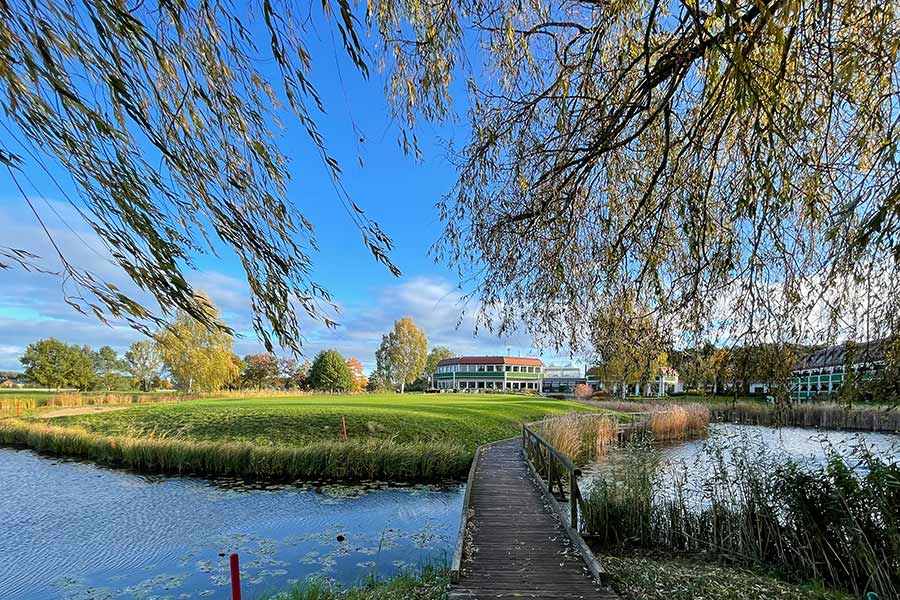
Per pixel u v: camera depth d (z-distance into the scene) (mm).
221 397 31094
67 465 13094
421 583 5254
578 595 4203
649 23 2635
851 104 2742
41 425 17516
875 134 2793
